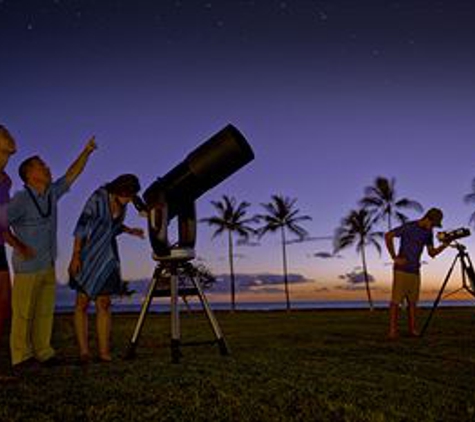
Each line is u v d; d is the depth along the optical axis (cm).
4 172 486
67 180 534
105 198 531
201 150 523
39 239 503
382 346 650
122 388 380
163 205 530
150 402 344
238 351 596
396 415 310
